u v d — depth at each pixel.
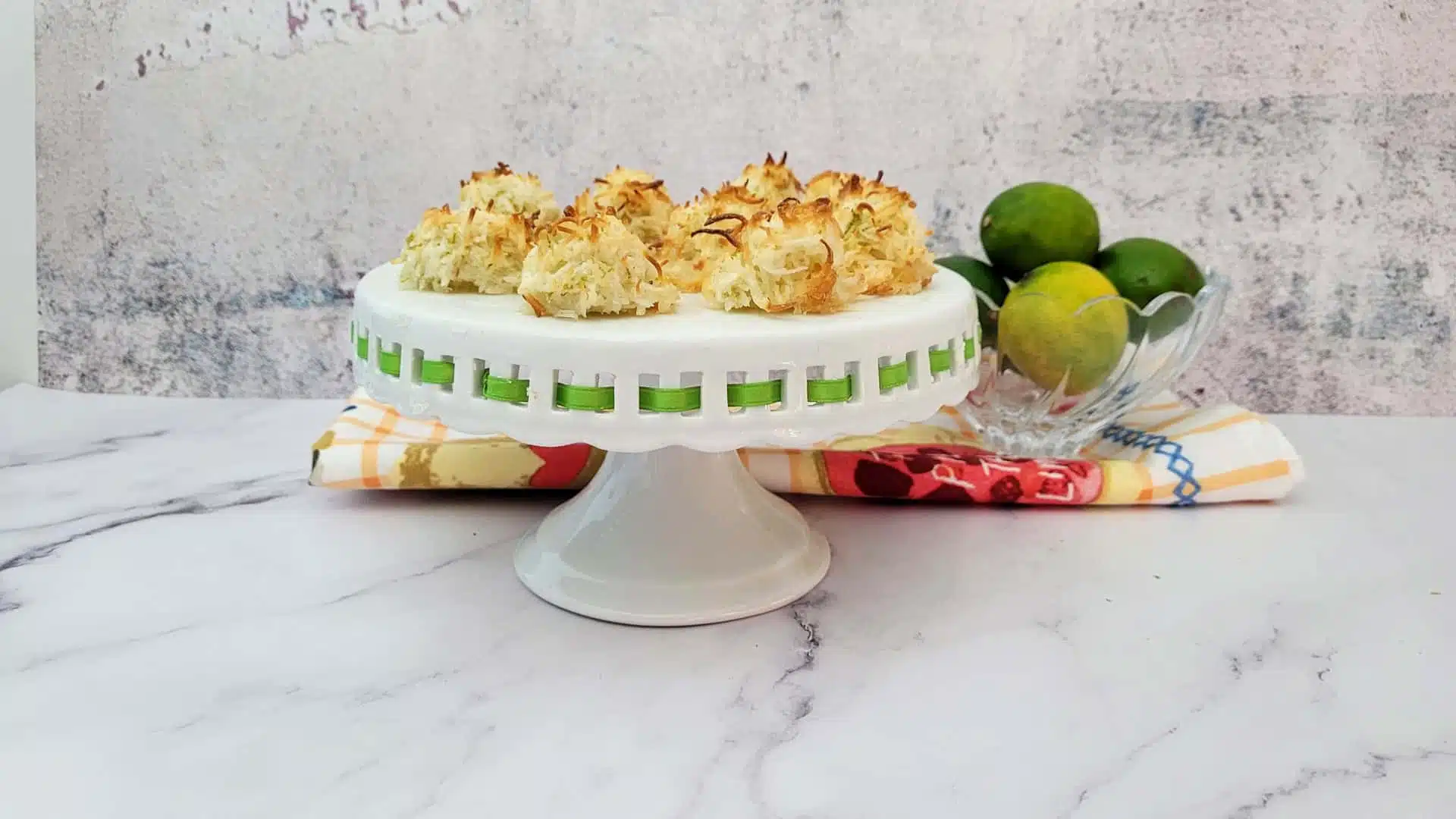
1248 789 0.42
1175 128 0.86
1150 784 0.42
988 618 0.56
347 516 0.68
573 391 0.44
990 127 0.87
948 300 0.52
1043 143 0.87
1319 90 0.84
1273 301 0.89
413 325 0.47
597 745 0.45
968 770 0.43
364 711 0.47
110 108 0.87
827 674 0.50
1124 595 0.58
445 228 0.53
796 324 0.46
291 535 0.65
